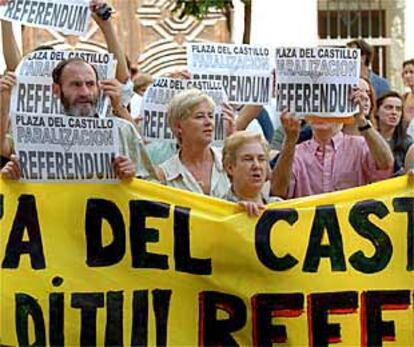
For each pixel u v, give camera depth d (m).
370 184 9.03
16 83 9.38
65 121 8.61
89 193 8.66
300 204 8.70
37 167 8.63
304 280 8.68
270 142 10.92
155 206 8.66
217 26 19.55
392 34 19.97
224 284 8.65
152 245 8.66
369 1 20.00
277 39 18.94
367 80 11.14
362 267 8.72
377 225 8.74
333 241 8.71
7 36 10.70
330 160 9.79
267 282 8.66
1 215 8.62
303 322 8.68
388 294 8.73
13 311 8.59
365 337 8.71
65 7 10.06
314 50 9.55
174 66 19.88
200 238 8.65
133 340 8.63
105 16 10.32
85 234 8.66
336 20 20.03
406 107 12.87
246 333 8.66
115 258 8.66
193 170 9.17
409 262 8.74
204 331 8.66
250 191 8.79
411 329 8.73
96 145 8.63
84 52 9.63
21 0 10.00
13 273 8.62
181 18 17.67
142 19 19.88
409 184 8.78
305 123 10.45
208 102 9.13
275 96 9.70
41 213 8.63
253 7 18.86
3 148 9.37
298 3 18.94
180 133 9.15
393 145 11.04
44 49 10.38
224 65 10.08
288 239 8.68
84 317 8.63
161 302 8.65
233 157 8.79
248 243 8.66
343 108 9.59
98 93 9.36
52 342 8.62
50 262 8.62
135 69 12.77
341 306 8.68
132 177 8.67
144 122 9.98
